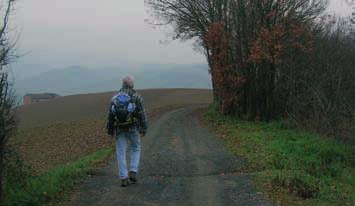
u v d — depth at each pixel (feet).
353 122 57.98
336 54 73.67
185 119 92.84
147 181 31.17
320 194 28.32
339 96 64.54
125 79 29.78
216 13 108.88
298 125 69.87
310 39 82.94
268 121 88.53
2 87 23.08
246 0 93.50
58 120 158.30
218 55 98.17
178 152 45.68
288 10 88.07
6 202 23.71
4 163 24.35
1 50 22.98
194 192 28.19
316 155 45.57
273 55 85.10
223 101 100.12
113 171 34.78
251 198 26.71
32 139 96.43
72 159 57.77
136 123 29.58
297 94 79.61
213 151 46.88
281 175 31.96
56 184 28.37
